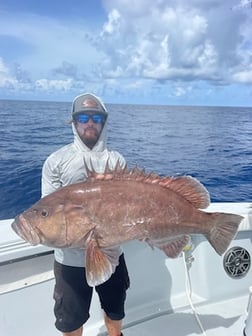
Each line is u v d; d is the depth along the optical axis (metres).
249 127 26.28
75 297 2.07
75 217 1.59
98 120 2.11
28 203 6.62
